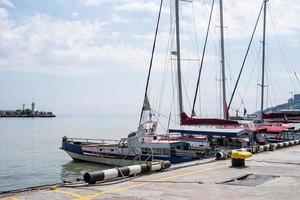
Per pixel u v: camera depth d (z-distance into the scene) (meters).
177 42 34.00
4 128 123.75
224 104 37.81
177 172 14.83
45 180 28.69
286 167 16.27
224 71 38.34
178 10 34.38
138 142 28.58
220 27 38.81
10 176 30.69
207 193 10.92
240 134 27.02
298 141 30.06
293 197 10.41
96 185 12.01
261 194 10.78
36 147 55.03
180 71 33.50
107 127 139.12
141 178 13.38
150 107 30.75
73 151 32.94
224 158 19.00
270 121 42.62
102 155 30.72
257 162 18.03
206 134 27.47
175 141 28.59
